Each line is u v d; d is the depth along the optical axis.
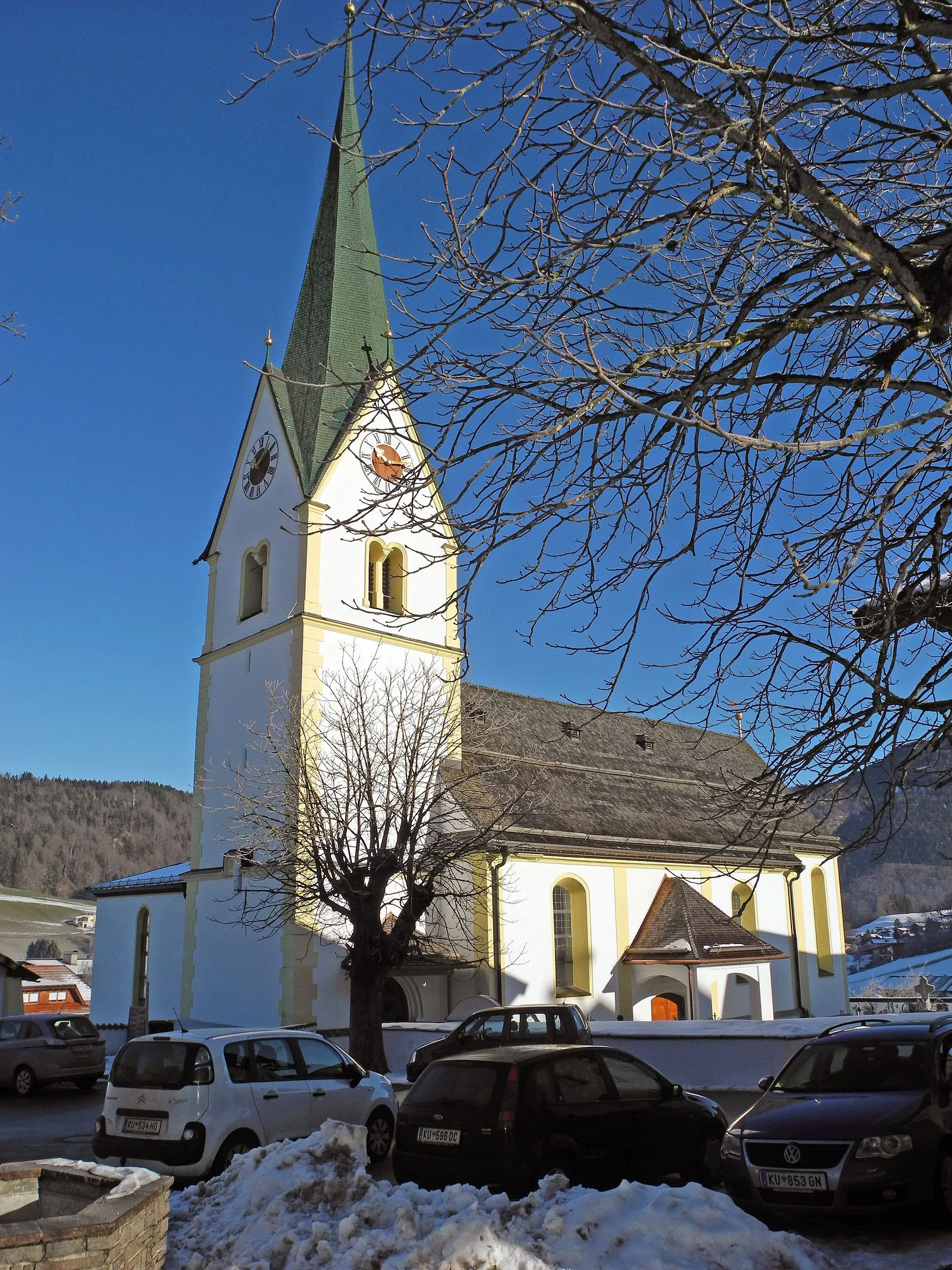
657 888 35.22
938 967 68.38
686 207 6.63
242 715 32.06
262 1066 13.11
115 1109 12.68
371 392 7.45
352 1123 13.86
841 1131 9.37
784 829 42.69
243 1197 8.98
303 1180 8.75
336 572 31.39
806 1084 10.72
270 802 27.55
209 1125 12.24
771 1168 9.46
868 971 73.31
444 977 30.17
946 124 7.06
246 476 34.31
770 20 6.02
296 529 31.31
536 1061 10.52
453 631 33.34
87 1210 6.18
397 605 32.81
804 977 40.84
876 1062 10.52
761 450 6.79
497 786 33.09
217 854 31.69
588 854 32.78
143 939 35.25
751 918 39.16
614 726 42.47
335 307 34.12
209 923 31.25
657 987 33.41
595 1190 8.30
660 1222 7.64
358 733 26.73
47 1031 25.75
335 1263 7.65
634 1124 10.90
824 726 7.54
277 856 26.75
